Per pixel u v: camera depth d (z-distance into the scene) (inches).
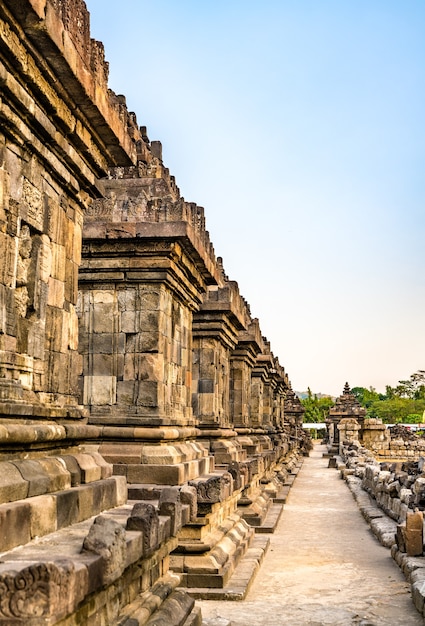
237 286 772.6
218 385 745.0
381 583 499.5
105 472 352.2
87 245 514.3
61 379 330.0
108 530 232.4
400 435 2305.6
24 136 281.7
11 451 271.1
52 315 321.7
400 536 560.4
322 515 867.4
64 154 321.1
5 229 269.1
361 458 1473.9
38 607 172.6
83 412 343.3
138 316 515.5
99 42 333.4
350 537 701.3
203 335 722.2
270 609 430.0
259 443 1019.3
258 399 1173.1
